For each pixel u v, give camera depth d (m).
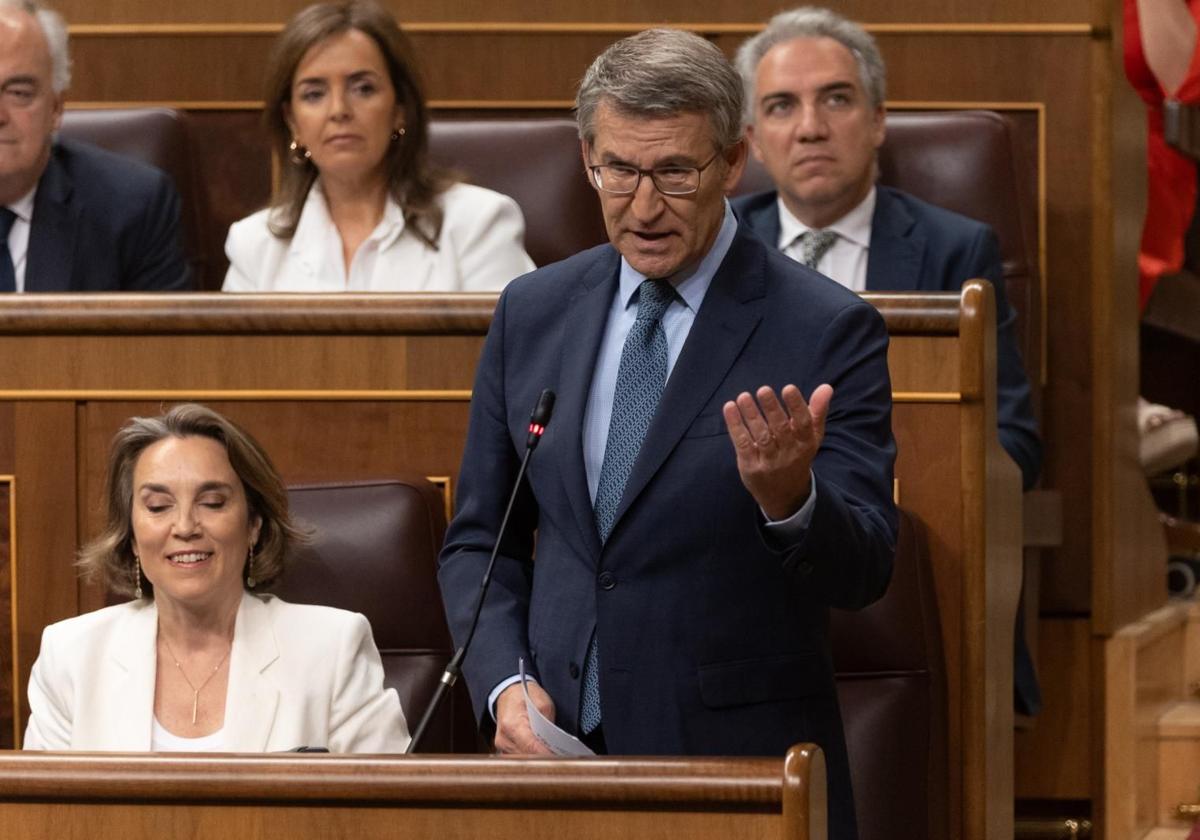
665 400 5.67
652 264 5.65
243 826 5.09
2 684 8.07
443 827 5.00
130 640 7.20
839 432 5.61
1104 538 10.33
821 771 4.91
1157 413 11.75
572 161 10.24
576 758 4.95
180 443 7.15
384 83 9.46
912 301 7.45
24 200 9.72
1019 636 9.62
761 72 9.62
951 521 7.44
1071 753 10.37
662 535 5.61
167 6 11.21
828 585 5.29
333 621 7.20
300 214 9.66
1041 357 10.22
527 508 6.24
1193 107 11.85
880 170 10.23
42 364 8.04
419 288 9.41
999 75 10.64
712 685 5.57
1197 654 11.76
